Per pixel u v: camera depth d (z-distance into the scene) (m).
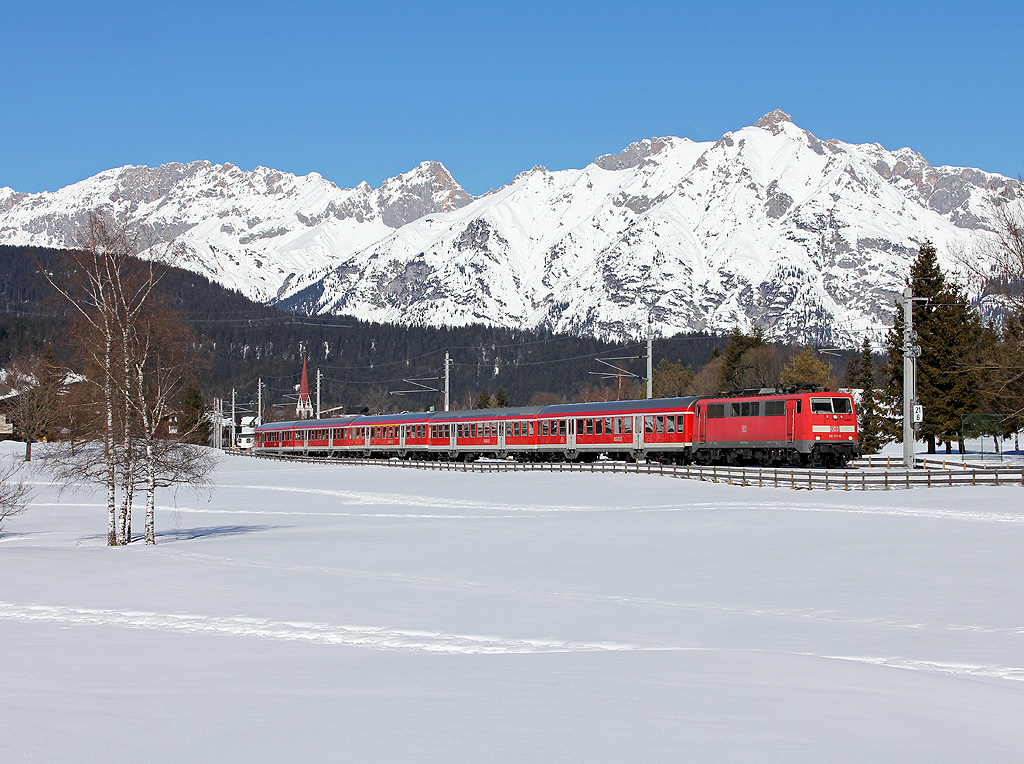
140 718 10.29
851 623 17.11
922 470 50.44
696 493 47.34
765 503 41.12
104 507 57.03
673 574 23.45
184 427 37.19
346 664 13.62
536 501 48.97
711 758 8.86
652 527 34.25
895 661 14.12
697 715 10.45
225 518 46.81
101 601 20.33
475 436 81.56
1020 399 58.81
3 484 44.38
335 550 29.88
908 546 26.97
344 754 8.95
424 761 8.72
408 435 90.50
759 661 13.70
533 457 77.44
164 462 35.16
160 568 26.11
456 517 42.81
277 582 22.98
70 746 9.15
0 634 16.50
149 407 35.62
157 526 43.38
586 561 26.14
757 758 8.86
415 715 10.44
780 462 58.22
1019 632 16.20
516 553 28.23
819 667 13.22
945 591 20.14
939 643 15.36
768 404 57.72
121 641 15.73
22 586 22.72
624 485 52.88
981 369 61.31
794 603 19.19
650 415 65.88
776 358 115.50
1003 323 67.19
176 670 13.15
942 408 68.25
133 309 35.28
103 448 34.81
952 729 9.95
